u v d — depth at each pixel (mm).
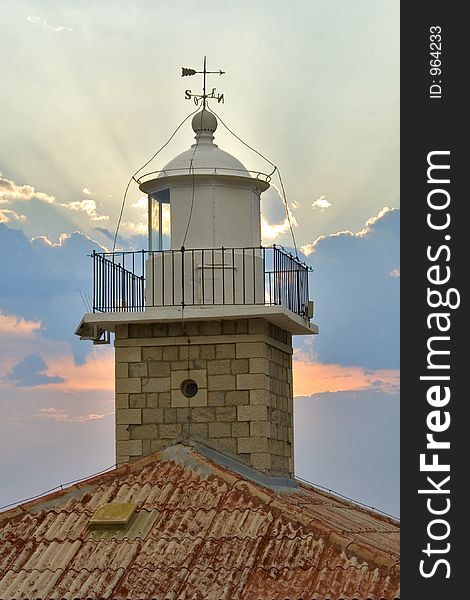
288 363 25922
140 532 21312
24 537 21609
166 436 24094
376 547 20891
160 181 25047
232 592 19812
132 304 24438
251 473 23766
